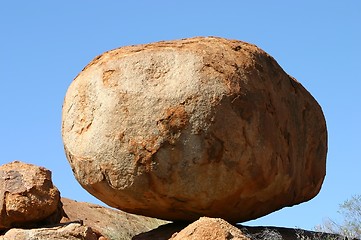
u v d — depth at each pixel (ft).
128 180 36.09
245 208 37.96
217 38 38.96
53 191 37.68
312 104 41.86
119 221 52.75
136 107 35.76
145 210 38.09
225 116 35.68
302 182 40.93
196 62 36.27
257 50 39.19
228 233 33.63
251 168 36.32
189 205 36.99
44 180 37.68
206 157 35.50
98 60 38.32
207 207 37.04
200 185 35.96
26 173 37.58
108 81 36.65
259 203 38.19
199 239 33.35
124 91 36.06
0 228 36.88
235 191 36.50
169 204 37.09
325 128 42.80
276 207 39.73
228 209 37.50
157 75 36.22
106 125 36.17
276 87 38.86
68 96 38.47
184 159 35.53
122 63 36.76
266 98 37.50
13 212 36.47
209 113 35.45
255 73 37.60
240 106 36.09
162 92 35.68
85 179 37.35
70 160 37.99
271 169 37.24
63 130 38.47
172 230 38.75
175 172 35.68
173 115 35.40
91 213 53.06
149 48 37.27
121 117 35.91
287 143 38.81
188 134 35.42
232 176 36.06
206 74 36.04
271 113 37.68
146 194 36.50
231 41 38.96
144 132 35.60
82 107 37.29
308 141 41.16
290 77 41.14
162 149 35.45
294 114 39.96
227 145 35.68
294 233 40.52
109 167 36.19
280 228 41.14
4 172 37.47
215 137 35.50
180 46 37.24
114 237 48.96
